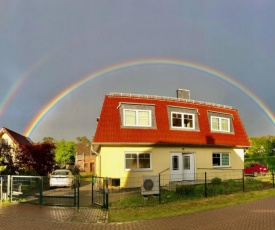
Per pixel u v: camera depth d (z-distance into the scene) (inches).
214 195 661.9
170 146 975.0
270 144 2864.2
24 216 474.0
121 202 579.8
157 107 1006.4
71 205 559.5
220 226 389.4
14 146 1306.6
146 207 535.2
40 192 581.0
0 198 617.0
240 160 1146.7
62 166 2974.9
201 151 1042.1
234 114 1205.7
